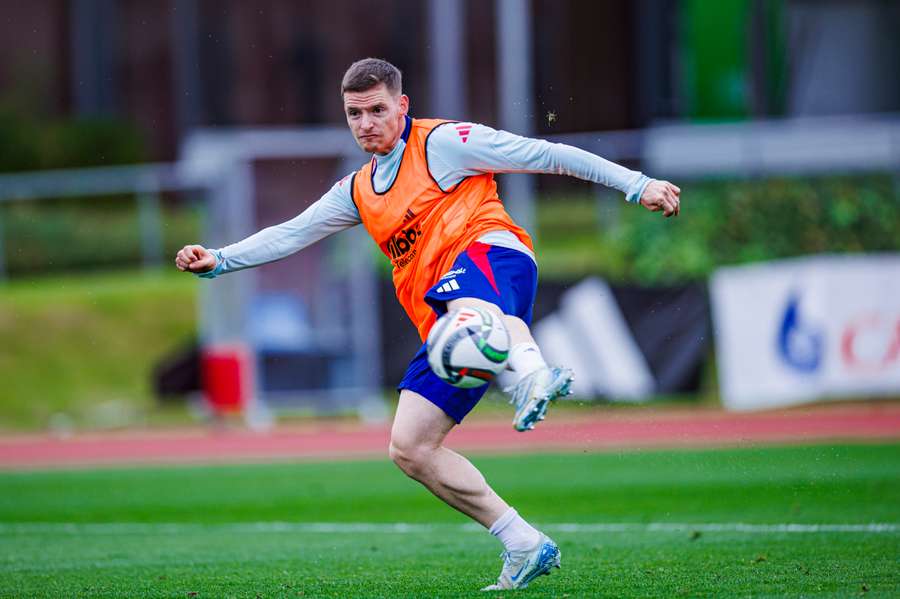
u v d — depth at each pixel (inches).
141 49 3508.9
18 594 726.5
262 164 2706.7
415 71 3555.6
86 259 2810.0
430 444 637.9
